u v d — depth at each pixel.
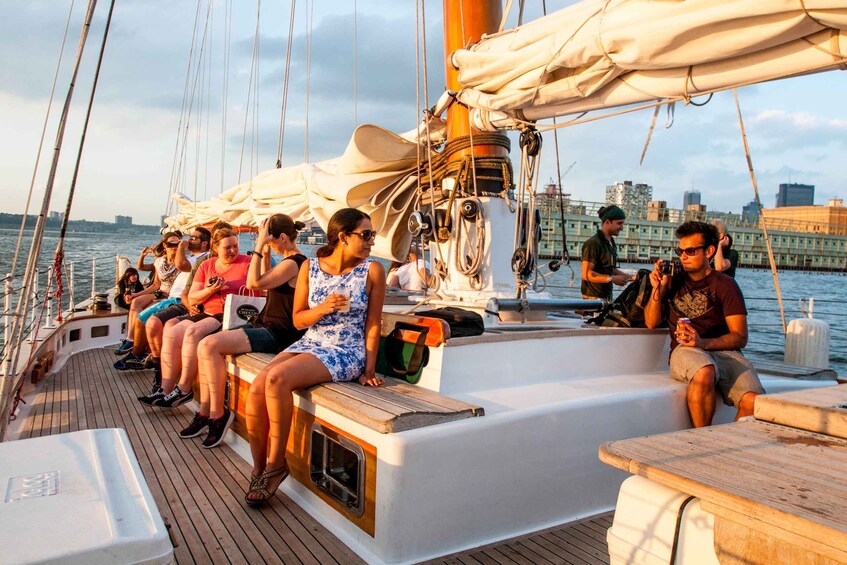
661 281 3.49
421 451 2.38
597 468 2.88
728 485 1.49
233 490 3.16
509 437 2.60
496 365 3.13
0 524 1.34
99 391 5.44
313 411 2.92
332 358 2.97
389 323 3.31
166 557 1.32
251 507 2.94
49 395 5.28
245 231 8.28
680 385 3.24
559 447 2.75
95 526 1.34
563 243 4.35
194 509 2.93
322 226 5.96
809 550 1.30
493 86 3.24
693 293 3.42
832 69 2.04
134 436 4.10
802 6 1.88
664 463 1.66
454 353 2.99
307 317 3.04
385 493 2.39
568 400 2.85
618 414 2.94
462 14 4.16
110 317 8.16
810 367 3.90
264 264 4.02
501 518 2.61
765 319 18.61
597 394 2.97
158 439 4.03
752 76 2.21
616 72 2.60
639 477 1.79
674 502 1.64
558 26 2.87
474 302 4.00
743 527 1.44
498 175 4.25
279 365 2.88
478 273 4.17
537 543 2.57
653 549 1.66
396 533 2.37
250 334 3.91
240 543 2.58
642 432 3.03
